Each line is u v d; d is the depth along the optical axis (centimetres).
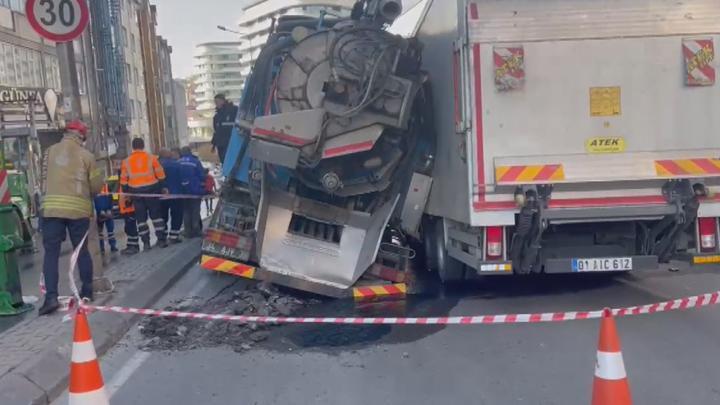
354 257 923
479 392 575
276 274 906
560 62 761
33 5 864
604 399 436
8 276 837
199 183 1457
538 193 757
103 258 1256
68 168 827
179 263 1171
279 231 920
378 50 867
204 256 923
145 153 1317
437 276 1038
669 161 766
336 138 864
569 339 708
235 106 1421
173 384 621
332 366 655
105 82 3619
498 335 732
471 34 758
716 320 753
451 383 599
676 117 768
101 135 3353
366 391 587
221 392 597
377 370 639
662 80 768
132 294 917
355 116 862
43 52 3027
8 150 2369
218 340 749
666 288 920
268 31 1004
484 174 764
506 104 761
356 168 901
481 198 765
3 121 2350
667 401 539
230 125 1377
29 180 2348
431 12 941
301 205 921
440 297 915
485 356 667
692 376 591
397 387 594
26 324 776
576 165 762
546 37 760
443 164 895
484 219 767
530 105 761
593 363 633
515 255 781
